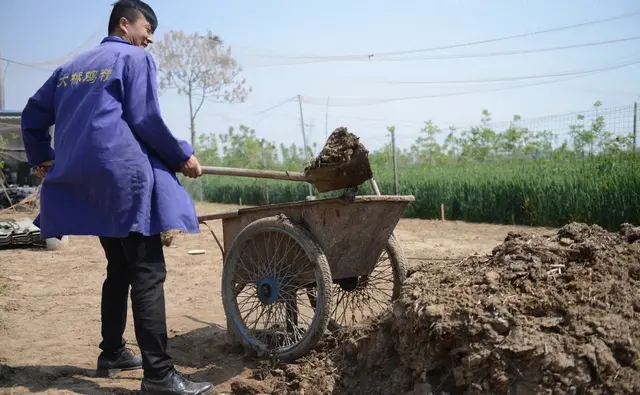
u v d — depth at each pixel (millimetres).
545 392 2607
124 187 3178
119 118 3229
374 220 3820
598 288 2934
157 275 3326
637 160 12477
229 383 3584
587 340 2705
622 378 2662
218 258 8734
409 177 16953
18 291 6316
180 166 3385
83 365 3959
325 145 3711
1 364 3812
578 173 12969
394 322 3137
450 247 9555
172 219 3262
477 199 14562
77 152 3217
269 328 4051
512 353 2689
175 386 3305
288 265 3838
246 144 28938
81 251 9516
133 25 3549
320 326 3582
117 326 3777
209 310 5512
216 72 20953
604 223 11805
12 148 16438
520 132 20422
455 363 2854
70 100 3340
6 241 9523
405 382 3062
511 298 2930
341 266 3881
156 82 3326
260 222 3809
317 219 3709
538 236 3500
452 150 25719
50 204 3342
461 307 2893
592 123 16844
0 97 17000
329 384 3281
